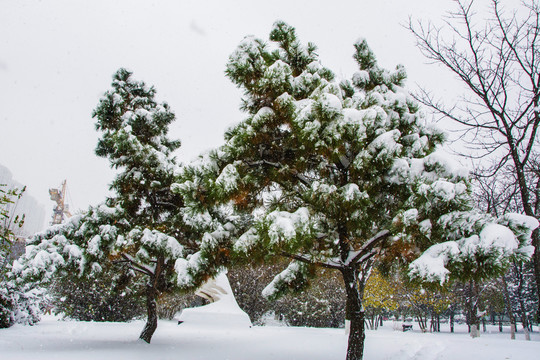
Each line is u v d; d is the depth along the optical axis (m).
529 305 31.44
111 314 18.66
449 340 11.05
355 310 6.36
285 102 5.95
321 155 5.88
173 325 16.89
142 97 11.45
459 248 4.45
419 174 5.64
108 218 9.56
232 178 5.65
